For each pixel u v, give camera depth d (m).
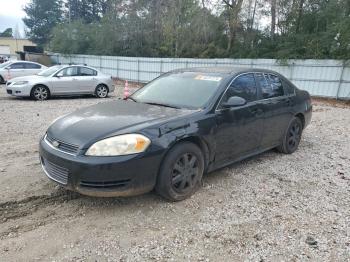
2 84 18.88
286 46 20.92
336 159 6.05
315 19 22.88
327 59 18.12
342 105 16.20
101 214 3.72
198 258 3.02
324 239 3.37
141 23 32.03
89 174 3.44
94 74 14.98
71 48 36.34
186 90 4.81
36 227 3.44
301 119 6.46
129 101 4.92
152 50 30.81
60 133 3.83
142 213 3.76
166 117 4.00
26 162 5.34
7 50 64.69
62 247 3.13
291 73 19.78
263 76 5.53
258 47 23.72
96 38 35.38
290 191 4.52
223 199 4.19
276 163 5.66
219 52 25.81
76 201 4.00
